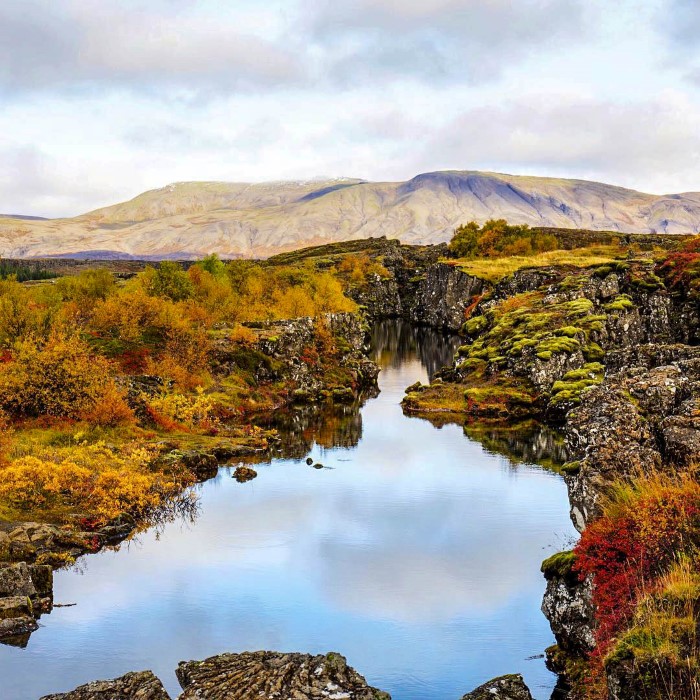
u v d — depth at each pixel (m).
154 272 94.50
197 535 35.25
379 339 131.62
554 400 64.88
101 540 33.94
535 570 31.03
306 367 78.69
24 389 48.22
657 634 14.00
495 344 81.38
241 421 62.88
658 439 22.00
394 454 52.09
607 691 14.82
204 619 26.31
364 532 35.78
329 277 130.88
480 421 63.91
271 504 40.28
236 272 120.81
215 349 71.75
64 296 90.00
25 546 30.80
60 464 39.16
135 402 53.44
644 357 32.69
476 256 178.50
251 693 18.77
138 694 19.05
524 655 23.59
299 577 30.17
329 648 24.34
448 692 21.64
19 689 21.33
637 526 18.20
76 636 24.78
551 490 42.94
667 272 87.06
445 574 30.59
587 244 186.75
